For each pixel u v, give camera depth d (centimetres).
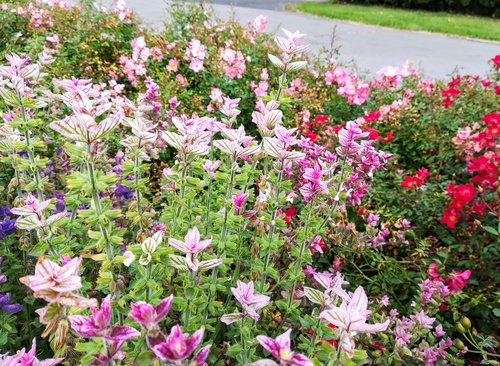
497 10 1880
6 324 186
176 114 390
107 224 163
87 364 135
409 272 306
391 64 994
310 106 497
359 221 345
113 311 173
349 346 123
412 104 536
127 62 504
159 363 124
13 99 209
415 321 242
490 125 386
